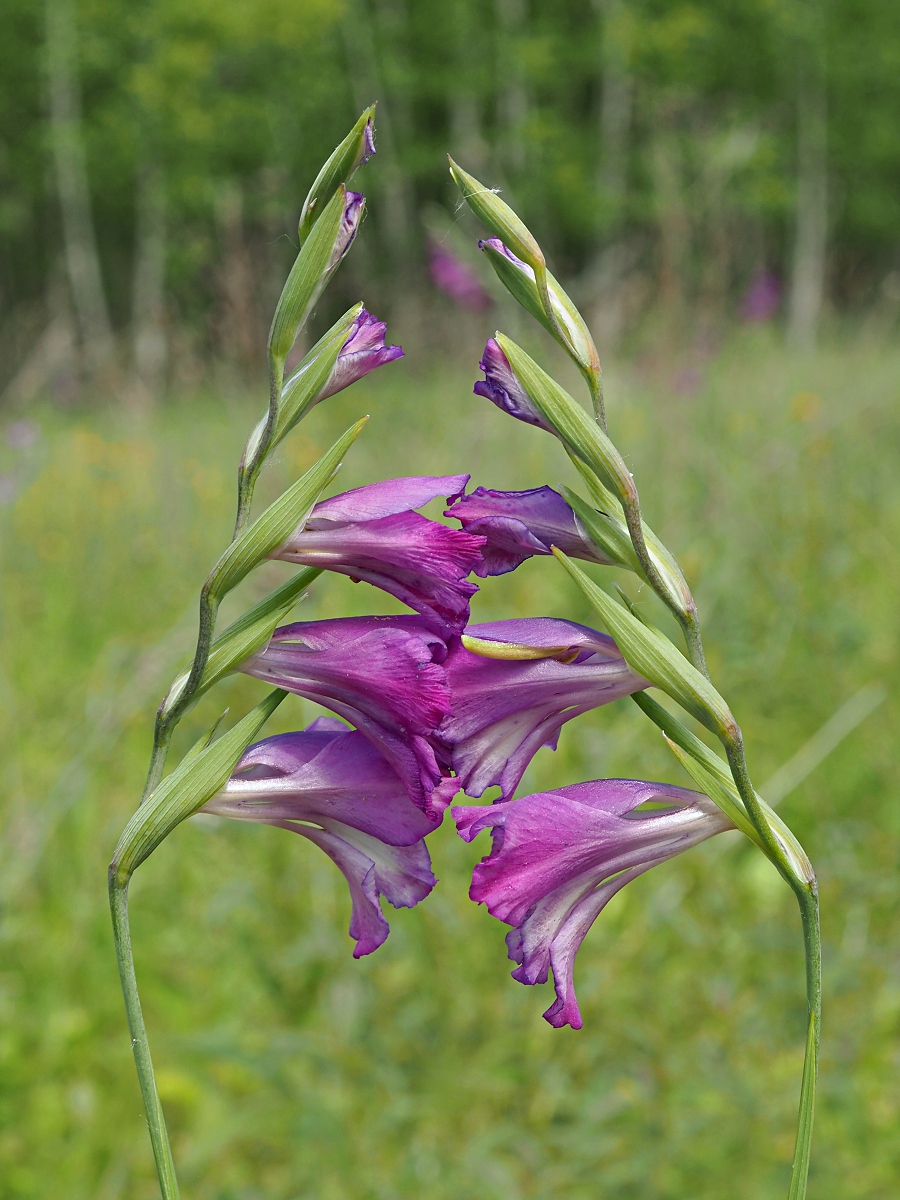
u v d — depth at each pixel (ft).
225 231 22.86
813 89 75.97
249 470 3.43
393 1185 7.88
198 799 3.56
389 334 27.27
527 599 13.78
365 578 3.64
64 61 71.10
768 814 3.48
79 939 9.60
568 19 80.28
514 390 3.45
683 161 22.11
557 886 3.64
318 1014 9.14
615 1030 8.51
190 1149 8.34
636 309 21.76
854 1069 8.49
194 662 3.49
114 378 29.94
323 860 10.20
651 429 18.08
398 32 75.25
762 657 12.87
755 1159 7.78
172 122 68.28
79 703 13.14
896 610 13.88
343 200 3.29
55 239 80.53
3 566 16.70
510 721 3.69
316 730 3.98
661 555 3.42
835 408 20.16
